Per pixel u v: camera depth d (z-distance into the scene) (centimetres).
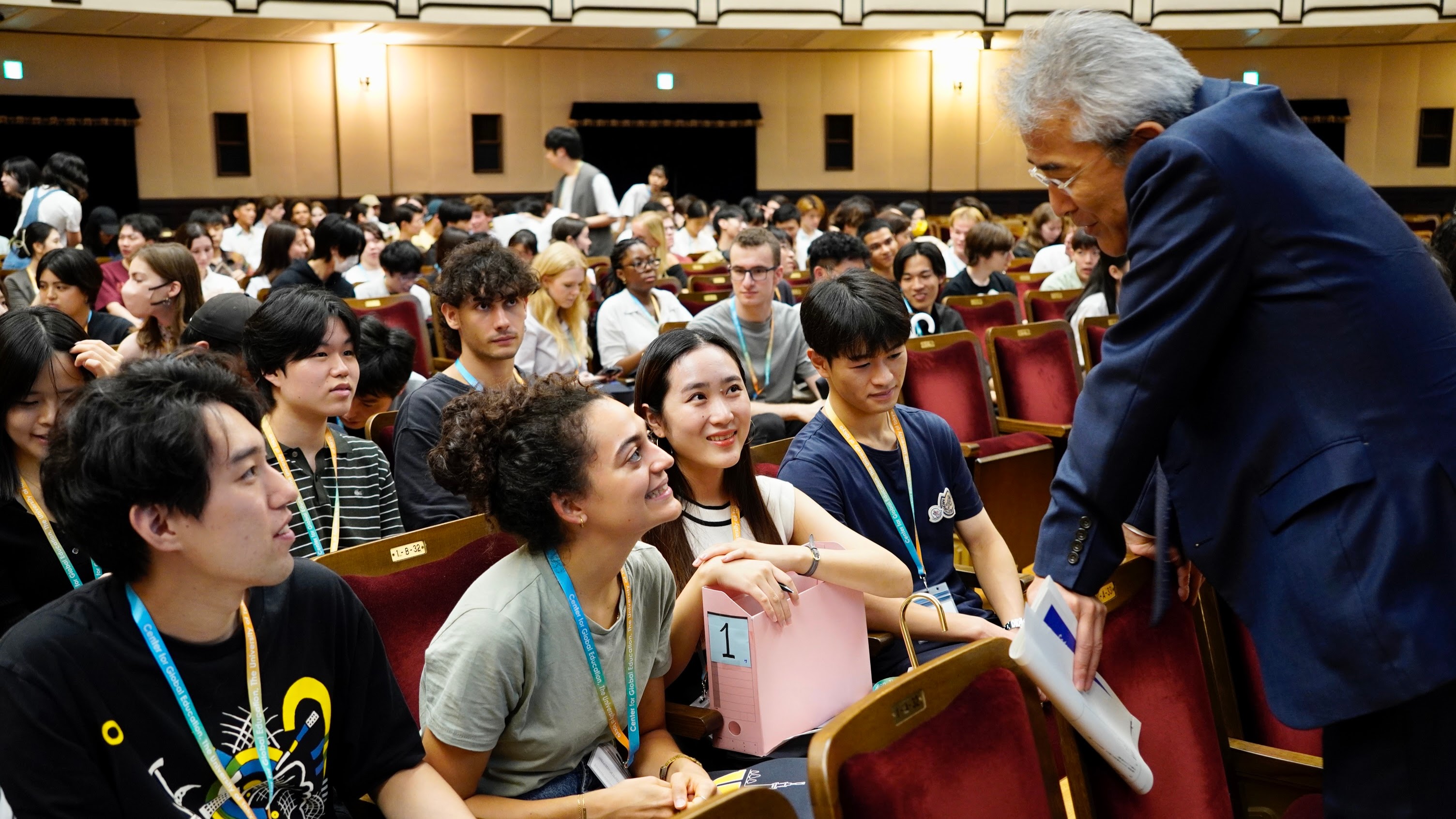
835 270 559
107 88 1485
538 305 497
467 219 944
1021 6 1554
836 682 202
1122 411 155
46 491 131
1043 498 456
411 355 348
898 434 267
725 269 934
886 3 1546
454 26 1470
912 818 130
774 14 1522
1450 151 1698
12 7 1261
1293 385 148
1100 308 550
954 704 142
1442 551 142
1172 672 181
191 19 1362
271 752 144
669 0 1496
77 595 136
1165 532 178
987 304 592
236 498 132
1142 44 159
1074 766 158
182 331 375
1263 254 148
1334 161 153
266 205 1183
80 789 130
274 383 255
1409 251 148
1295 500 147
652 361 221
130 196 1515
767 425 411
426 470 297
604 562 172
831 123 1761
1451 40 1644
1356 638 143
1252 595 155
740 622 190
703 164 1756
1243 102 153
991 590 269
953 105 1753
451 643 166
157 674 136
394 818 157
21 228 782
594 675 174
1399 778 150
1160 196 150
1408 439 143
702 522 226
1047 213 964
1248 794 197
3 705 128
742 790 122
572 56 1681
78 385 212
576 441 165
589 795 165
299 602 148
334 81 1598
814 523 236
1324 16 1498
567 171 942
